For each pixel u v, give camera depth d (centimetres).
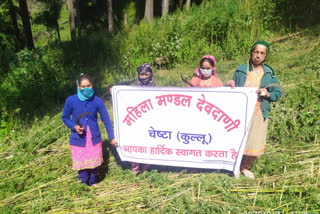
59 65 888
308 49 730
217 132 324
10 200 333
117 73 848
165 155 348
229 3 1019
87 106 327
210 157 335
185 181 342
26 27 1213
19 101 606
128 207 308
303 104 470
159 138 343
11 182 367
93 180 355
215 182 329
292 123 427
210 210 288
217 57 848
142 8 1981
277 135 420
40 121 558
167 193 320
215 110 318
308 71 582
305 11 955
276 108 481
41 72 740
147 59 891
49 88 672
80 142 328
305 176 320
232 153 326
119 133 353
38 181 375
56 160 423
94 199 323
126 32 1040
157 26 978
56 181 369
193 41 905
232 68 720
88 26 1986
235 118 314
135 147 353
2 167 416
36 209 311
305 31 859
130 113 342
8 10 1330
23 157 440
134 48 922
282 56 711
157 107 333
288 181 319
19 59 848
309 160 351
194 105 323
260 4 986
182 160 345
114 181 364
